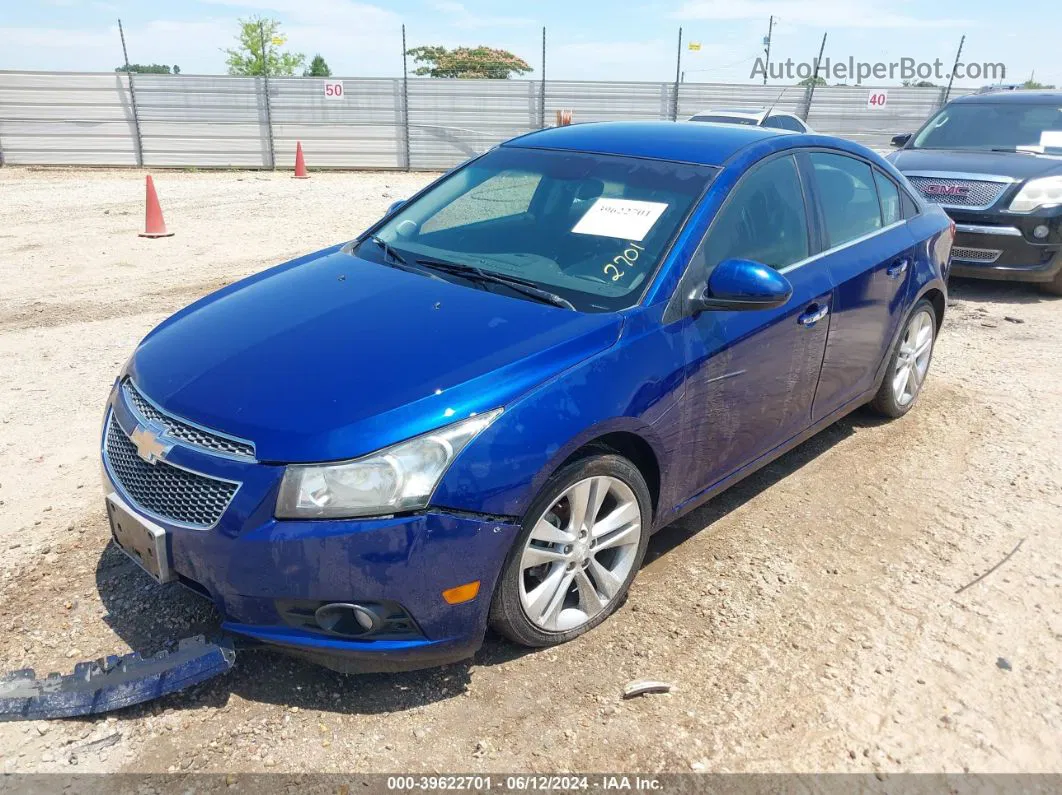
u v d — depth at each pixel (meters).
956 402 5.60
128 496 2.83
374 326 3.04
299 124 20.33
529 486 2.68
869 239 4.45
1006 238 7.95
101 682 2.68
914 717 2.83
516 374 2.75
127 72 18.95
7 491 4.03
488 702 2.81
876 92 22.95
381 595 2.54
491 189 4.03
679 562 3.68
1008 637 3.26
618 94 21.70
